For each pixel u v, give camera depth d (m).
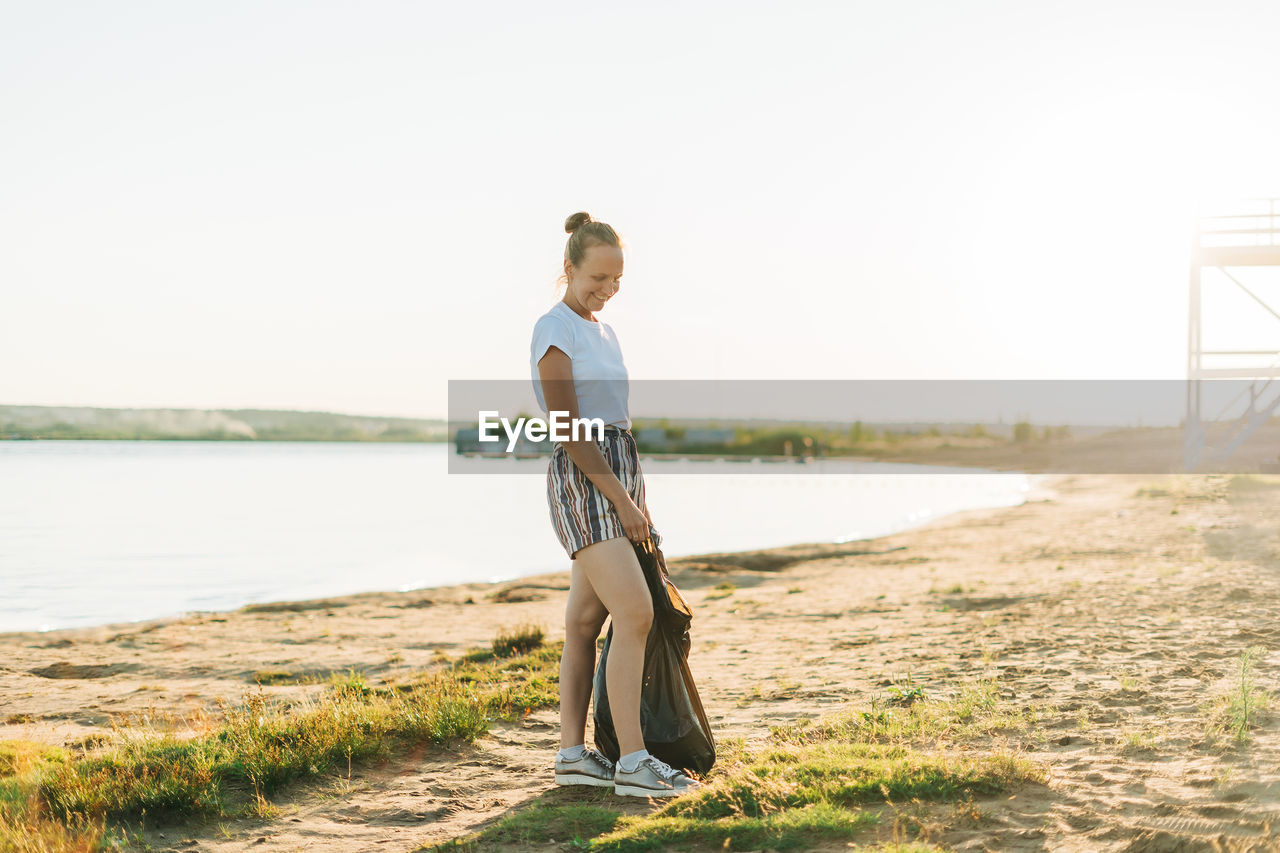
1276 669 5.07
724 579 13.52
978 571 12.14
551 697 5.32
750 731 4.47
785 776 3.40
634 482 3.58
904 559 14.83
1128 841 2.72
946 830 2.88
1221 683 4.81
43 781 3.73
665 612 3.57
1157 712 4.30
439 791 3.76
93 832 3.22
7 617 10.71
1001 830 2.87
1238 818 2.83
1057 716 4.33
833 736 4.16
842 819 2.94
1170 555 11.89
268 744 4.16
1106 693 4.73
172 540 19.28
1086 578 10.09
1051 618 7.59
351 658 7.80
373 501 32.81
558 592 12.30
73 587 13.14
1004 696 4.84
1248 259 22.28
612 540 3.45
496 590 12.60
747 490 41.12
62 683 6.97
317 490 38.16
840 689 5.38
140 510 26.69
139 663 7.73
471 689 5.48
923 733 4.11
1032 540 15.91
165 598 12.21
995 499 32.56
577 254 3.52
